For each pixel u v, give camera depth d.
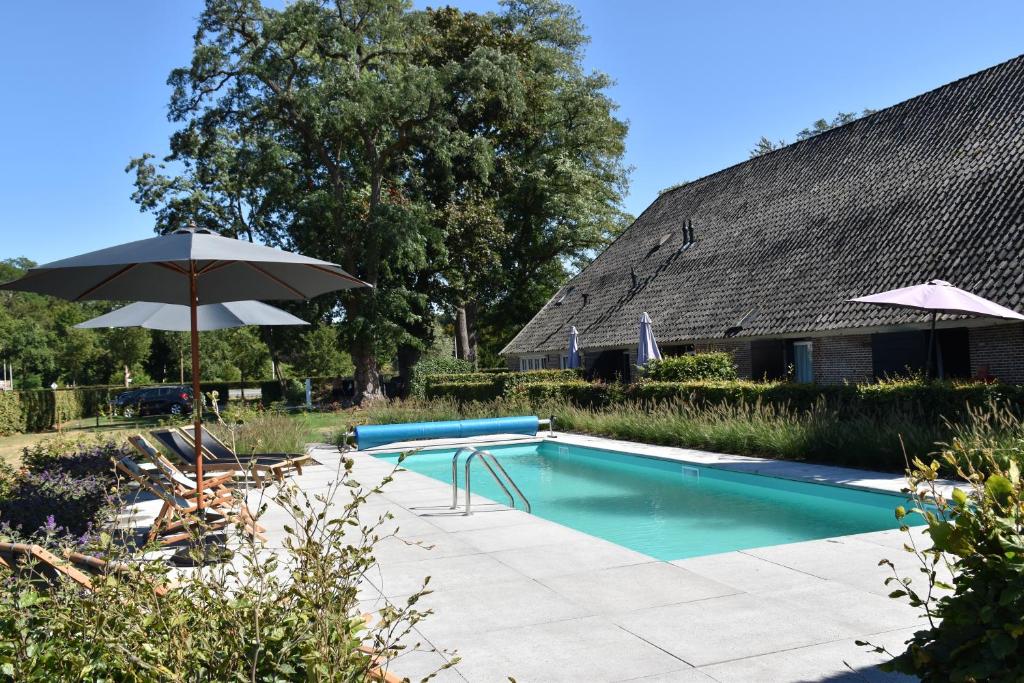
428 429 18.36
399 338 35.09
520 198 43.84
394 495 10.86
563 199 43.12
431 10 41.97
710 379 19.45
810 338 22.05
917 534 7.54
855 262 21.42
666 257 30.31
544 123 43.81
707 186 32.25
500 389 23.88
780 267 23.95
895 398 12.96
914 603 3.13
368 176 39.28
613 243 35.94
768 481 12.13
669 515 10.34
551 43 45.94
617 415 18.73
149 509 10.05
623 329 28.47
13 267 90.06
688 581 6.12
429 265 37.44
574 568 6.63
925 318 17.89
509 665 4.47
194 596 3.13
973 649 2.85
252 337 64.38
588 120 44.88
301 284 9.05
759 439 14.34
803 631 4.89
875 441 12.16
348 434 18.56
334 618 2.79
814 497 11.21
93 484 7.93
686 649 4.64
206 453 9.92
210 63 34.28
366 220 35.53
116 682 2.79
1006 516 2.92
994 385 11.54
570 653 4.63
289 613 2.95
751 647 4.64
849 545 7.17
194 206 38.28
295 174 37.28
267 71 34.25
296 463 9.91
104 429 30.52
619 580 6.21
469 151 36.62
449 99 36.53
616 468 15.20
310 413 35.09
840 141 26.62
